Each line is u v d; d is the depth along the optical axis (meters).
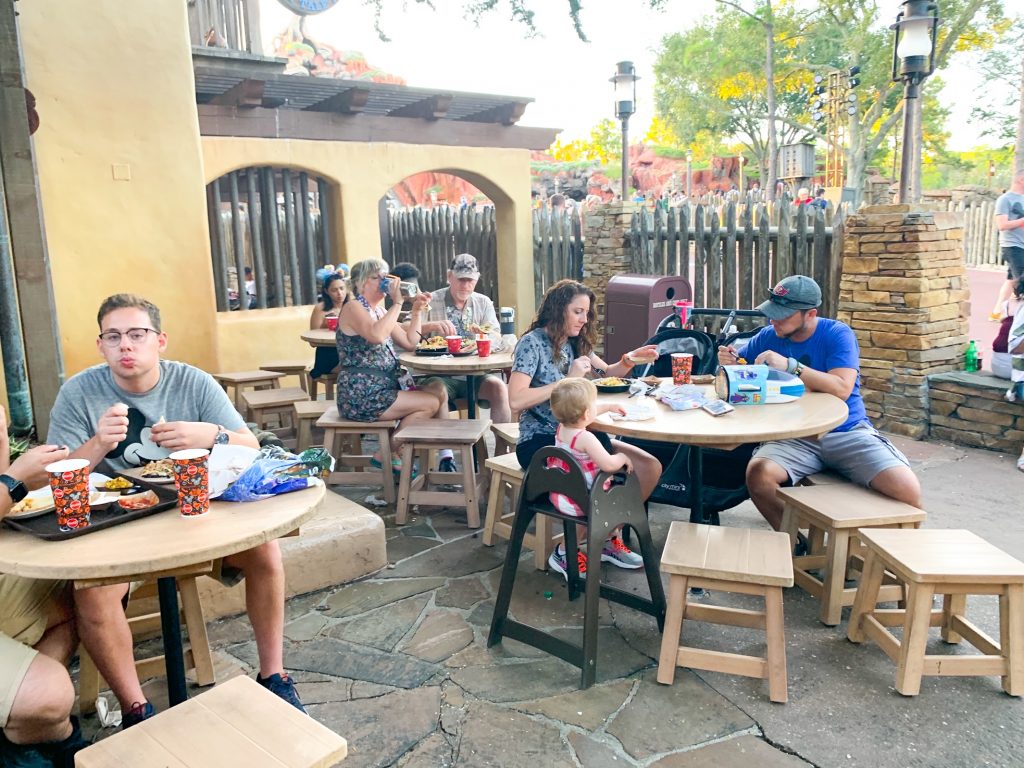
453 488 5.28
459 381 5.89
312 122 8.32
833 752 2.56
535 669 3.11
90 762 1.71
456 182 39.00
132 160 6.44
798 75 41.34
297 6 8.21
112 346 2.65
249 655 3.25
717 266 7.91
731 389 3.58
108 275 6.46
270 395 6.21
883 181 14.77
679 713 2.80
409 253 12.00
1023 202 7.05
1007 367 5.74
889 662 3.10
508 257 10.20
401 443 4.62
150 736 1.79
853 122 37.06
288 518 2.18
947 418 5.98
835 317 6.81
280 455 2.52
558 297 3.87
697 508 3.65
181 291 6.79
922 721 2.72
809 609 3.55
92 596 2.37
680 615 2.93
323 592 3.81
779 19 39.94
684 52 42.94
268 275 8.75
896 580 3.52
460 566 4.08
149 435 2.77
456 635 3.38
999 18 33.81
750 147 46.88
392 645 3.30
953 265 6.12
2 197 4.35
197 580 3.48
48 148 6.08
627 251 8.84
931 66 6.21
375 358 5.02
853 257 6.32
